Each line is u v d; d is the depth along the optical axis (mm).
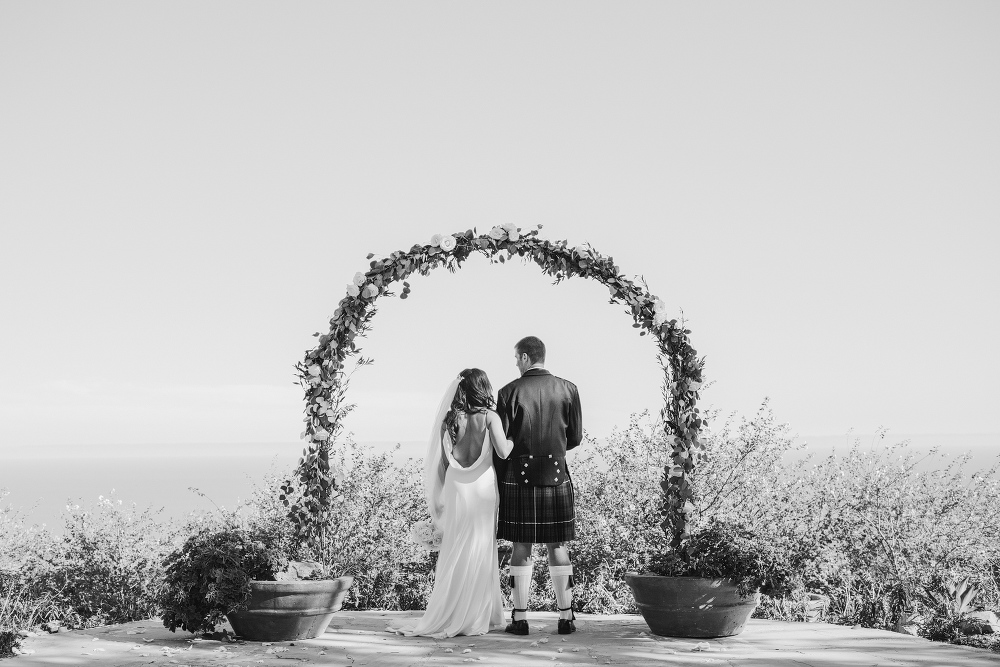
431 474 5926
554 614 6578
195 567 5270
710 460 6816
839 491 6996
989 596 6805
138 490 48062
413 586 7480
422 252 6004
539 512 5574
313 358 5902
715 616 5297
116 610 7020
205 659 4859
